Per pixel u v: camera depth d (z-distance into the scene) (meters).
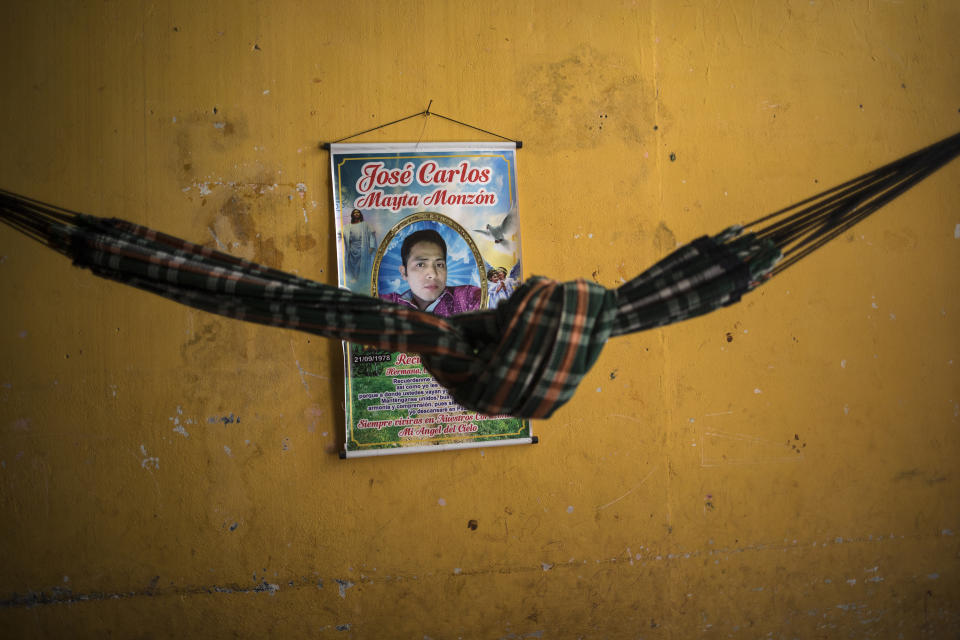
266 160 2.56
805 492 2.87
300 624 2.58
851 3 2.89
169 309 2.52
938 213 2.96
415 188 2.61
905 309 2.94
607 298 1.32
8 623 2.45
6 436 2.45
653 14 2.77
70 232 1.45
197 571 2.53
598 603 2.74
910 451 2.94
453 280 2.62
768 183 2.83
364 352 2.56
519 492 2.69
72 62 2.47
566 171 2.71
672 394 2.78
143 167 2.50
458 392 1.37
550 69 2.71
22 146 2.45
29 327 2.46
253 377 2.55
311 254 2.58
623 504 2.75
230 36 2.54
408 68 2.63
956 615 2.98
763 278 1.43
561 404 1.33
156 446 2.51
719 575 2.82
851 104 2.89
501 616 2.68
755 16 2.83
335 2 2.59
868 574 2.92
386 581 2.62
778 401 2.85
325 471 2.58
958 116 2.95
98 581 2.49
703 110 2.79
